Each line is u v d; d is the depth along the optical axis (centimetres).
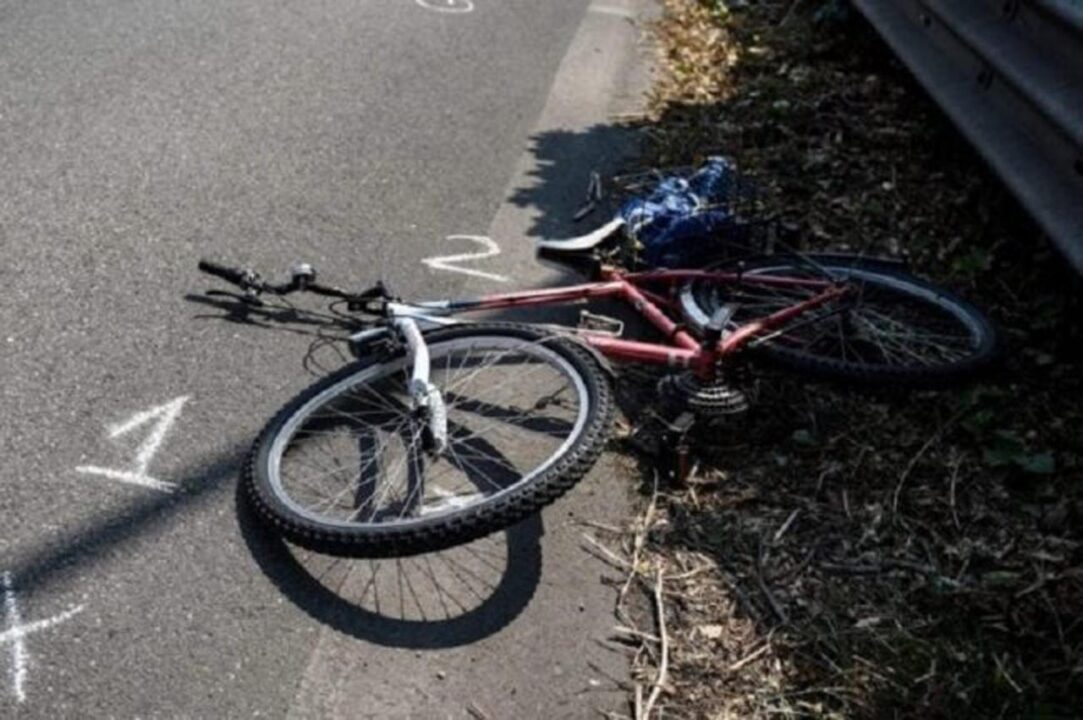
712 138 569
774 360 370
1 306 397
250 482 323
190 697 271
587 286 390
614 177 532
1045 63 408
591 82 643
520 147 555
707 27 732
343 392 347
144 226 454
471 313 418
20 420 348
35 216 453
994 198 485
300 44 650
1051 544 320
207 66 604
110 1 682
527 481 298
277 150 525
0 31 620
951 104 480
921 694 277
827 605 303
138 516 319
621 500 338
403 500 332
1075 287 422
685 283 396
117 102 553
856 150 543
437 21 715
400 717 271
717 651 291
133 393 365
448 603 302
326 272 438
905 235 472
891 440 359
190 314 405
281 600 299
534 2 773
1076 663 284
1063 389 378
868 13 612
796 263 406
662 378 370
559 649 291
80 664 277
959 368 359
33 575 298
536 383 378
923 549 320
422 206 492
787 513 333
